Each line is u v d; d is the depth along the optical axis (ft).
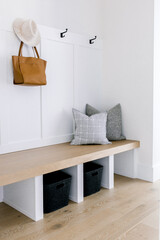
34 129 8.36
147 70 9.30
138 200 7.72
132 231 5.91
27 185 6.64
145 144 9.56
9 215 6.81
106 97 10.80
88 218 6.59
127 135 10.16
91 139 8.80
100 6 10.75
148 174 9.51
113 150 8.50
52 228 6.08
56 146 8.71
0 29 7.22
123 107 10.21
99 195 8.19
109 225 6.20
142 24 9.34
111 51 10.50
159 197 7.95
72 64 9.48
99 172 8.48
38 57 7.88
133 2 9.57
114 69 10.43
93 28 10.55
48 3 8.91
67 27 9.57
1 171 5.76
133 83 9.79
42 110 8.51
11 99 7.63
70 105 9.52
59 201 7.15
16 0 7.98
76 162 7.21
